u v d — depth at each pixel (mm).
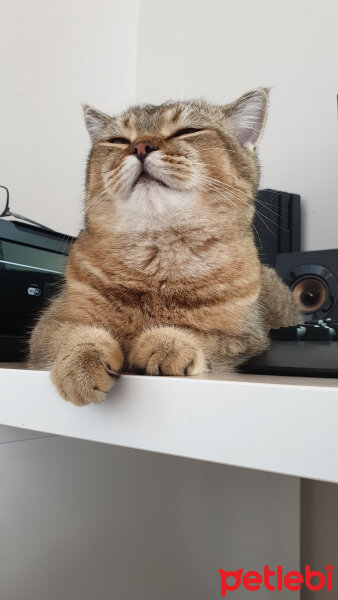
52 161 1714
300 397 435
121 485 1080
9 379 662
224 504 1309
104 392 568
